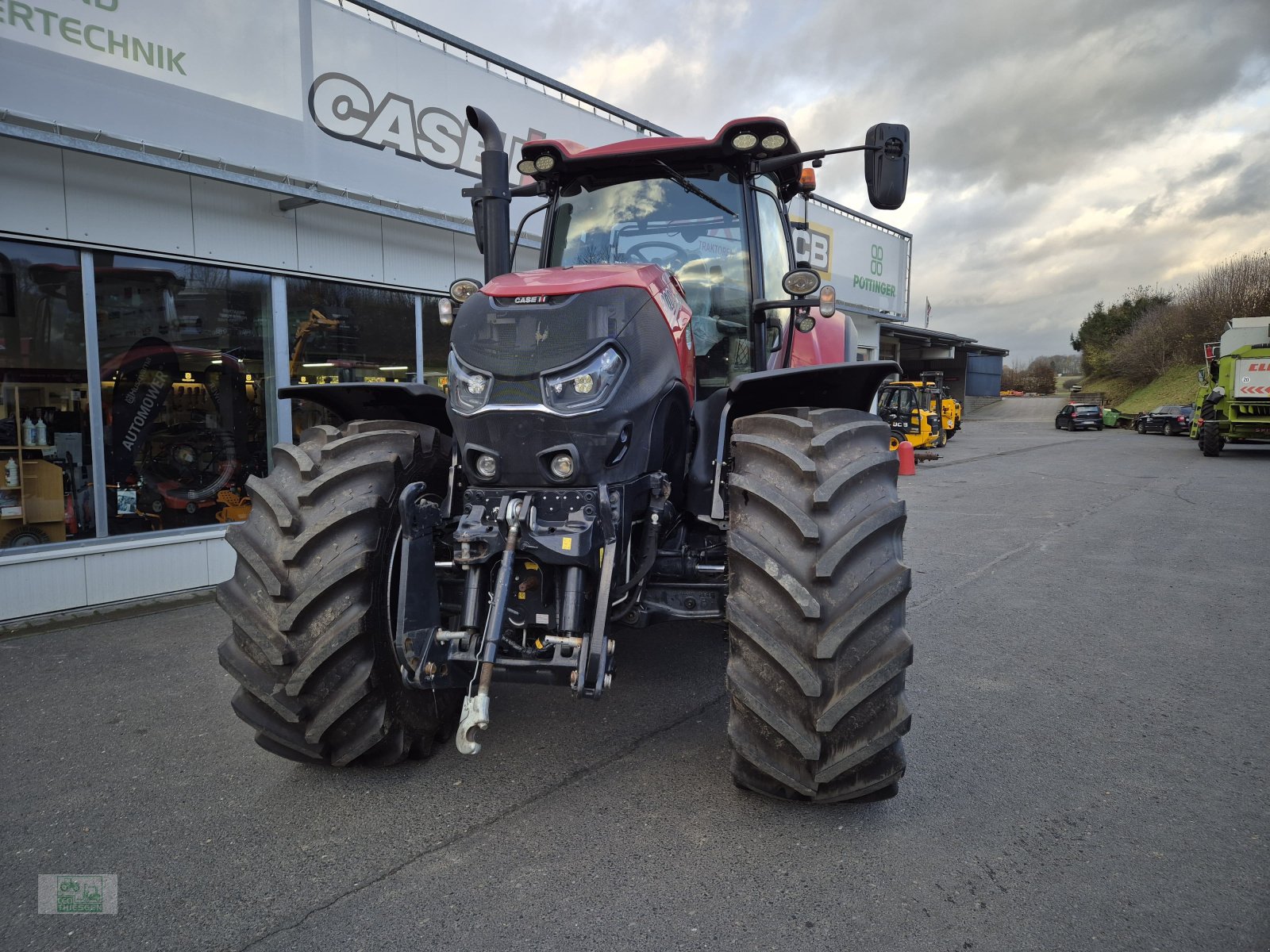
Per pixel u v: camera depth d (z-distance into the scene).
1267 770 3.00
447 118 7.17
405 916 2.13
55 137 4.83
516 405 2.53
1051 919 2.12
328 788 2.86
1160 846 2.48
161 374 5.69
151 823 2.63
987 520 9.16
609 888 2.25
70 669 4.19
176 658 4.36
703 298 3.61
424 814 2.67
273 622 2.57
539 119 8.09
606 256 3.72
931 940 2.03
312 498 2.63
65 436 5.27
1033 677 4.02
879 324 16.91
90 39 5.01
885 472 2.57
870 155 3.24
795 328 3.89
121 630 4.90
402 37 6.76
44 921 2.13
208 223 5.78
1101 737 3.29
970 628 4.87
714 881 2.28
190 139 5.51
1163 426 29.25
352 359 6.86
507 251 3.46
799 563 2.38
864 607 2.33
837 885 2.26
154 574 5.62
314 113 6.18
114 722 3.50
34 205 4.96
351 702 2.56
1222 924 2.10
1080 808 2.71
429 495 3.00
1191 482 12.77
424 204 7.04
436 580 2.72
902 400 19.77
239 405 6.14
